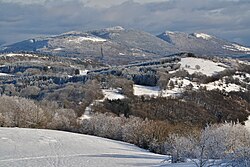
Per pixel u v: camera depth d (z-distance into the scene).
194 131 56.25
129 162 35.50
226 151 23.95
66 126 82.56
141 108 101.19
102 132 77.38
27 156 39.75
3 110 82.31
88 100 104.50
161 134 65.56
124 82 122.56
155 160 37.91
